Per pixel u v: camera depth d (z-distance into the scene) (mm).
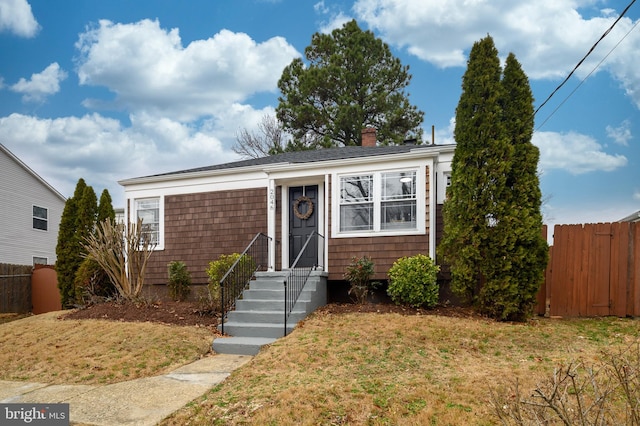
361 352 6363
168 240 12031
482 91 8523
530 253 8070
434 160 9617
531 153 8328
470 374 5418
